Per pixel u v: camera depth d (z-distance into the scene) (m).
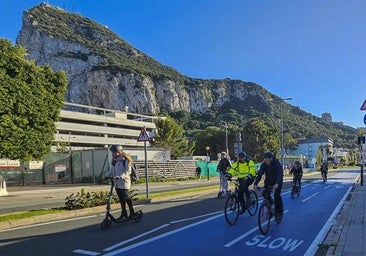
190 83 173.00
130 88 153.00
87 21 187.38
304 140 143.38
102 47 170.38
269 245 8.29
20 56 24.94
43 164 38.50
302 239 8.87
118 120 117.25
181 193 20.34
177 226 10.33
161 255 7.36
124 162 10.35
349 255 6.93
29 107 25.03
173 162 45.38
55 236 9.15
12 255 7.35
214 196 19.61
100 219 11.75
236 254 7.50
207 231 9.66
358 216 11.70
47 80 26.61
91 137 106.50
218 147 102.00
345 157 145.50
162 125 80.38
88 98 153.50
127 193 10.41
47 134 26.52
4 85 23.77
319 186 27.61
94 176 37.97
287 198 18.73
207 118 155.88
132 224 10.65
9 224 10.90
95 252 7.52
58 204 17.67
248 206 11.39
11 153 24.41
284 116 156.12
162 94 160.12
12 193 26.03
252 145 91.19
